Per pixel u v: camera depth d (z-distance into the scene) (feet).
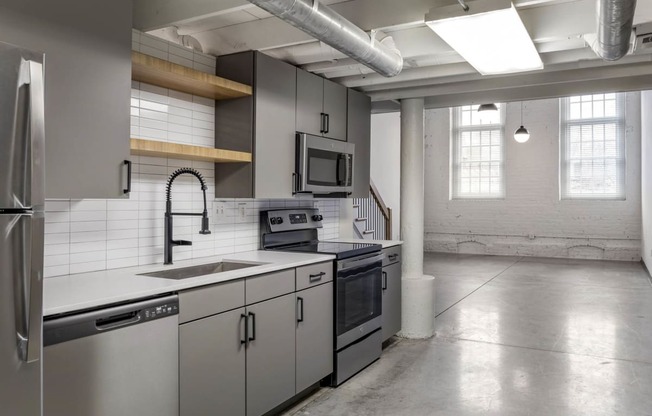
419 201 14.93
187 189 10.15
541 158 33.50
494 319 16.83
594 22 8.63
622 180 31.63
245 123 10.28
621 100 31.50
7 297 4.74
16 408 4.83
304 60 11.32
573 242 32.78
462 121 36.17
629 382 11.09
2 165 4.67
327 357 10.65
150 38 9.29
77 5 6.58
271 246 12.07
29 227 4.83
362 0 9.05
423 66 12.21
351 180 13.08
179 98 9.93
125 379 6.36
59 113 6.38
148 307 6.64
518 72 11.55
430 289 14.67
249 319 8.43
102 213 8.49
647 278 24.68
